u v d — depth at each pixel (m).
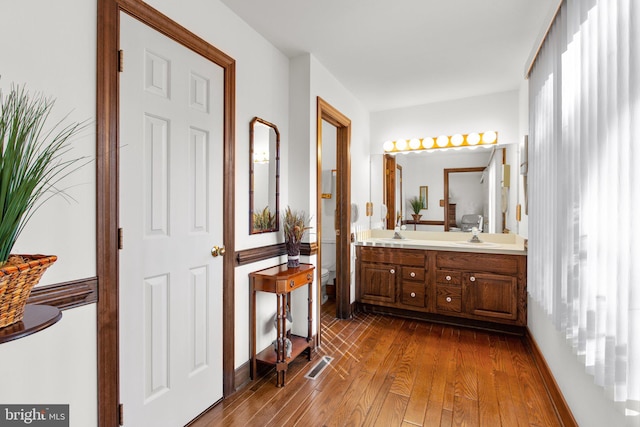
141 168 1.51
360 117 3.81
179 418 1.70
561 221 1.70
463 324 3.28
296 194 2.70
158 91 1.59
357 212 3.75
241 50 2.16
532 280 2.44
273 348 2.40
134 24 1.47
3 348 1.07
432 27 2.25
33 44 1.13
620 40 1.07
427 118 3.84
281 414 1.83
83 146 1.28
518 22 2.18
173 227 1.67
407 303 3.45
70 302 1.23
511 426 1.73
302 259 2.68
